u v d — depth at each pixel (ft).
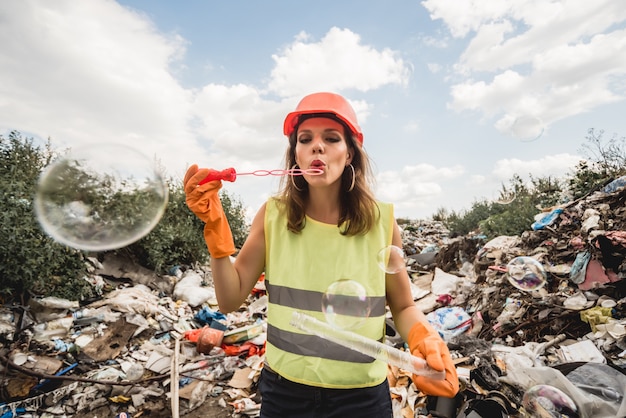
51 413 8.80
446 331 11.96
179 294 16.62
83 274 14.02
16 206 12.12
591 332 10.46
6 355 9.85
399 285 4.58
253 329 12.21
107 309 13.29
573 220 16.87
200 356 11.60
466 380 8.45
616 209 15.74
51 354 10.64
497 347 10.23
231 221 24.63
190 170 3.98
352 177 4.40
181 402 9.46
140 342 12.16
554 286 13.01
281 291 4.16
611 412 6.50
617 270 11.95
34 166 15.83
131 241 4.04
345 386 3.80
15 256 11.61
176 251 19.76
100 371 10.27
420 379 3.74
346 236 4.27
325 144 4.01
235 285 4.15
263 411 4.07
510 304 12.32
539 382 7.71
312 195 4.41
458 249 20.88
